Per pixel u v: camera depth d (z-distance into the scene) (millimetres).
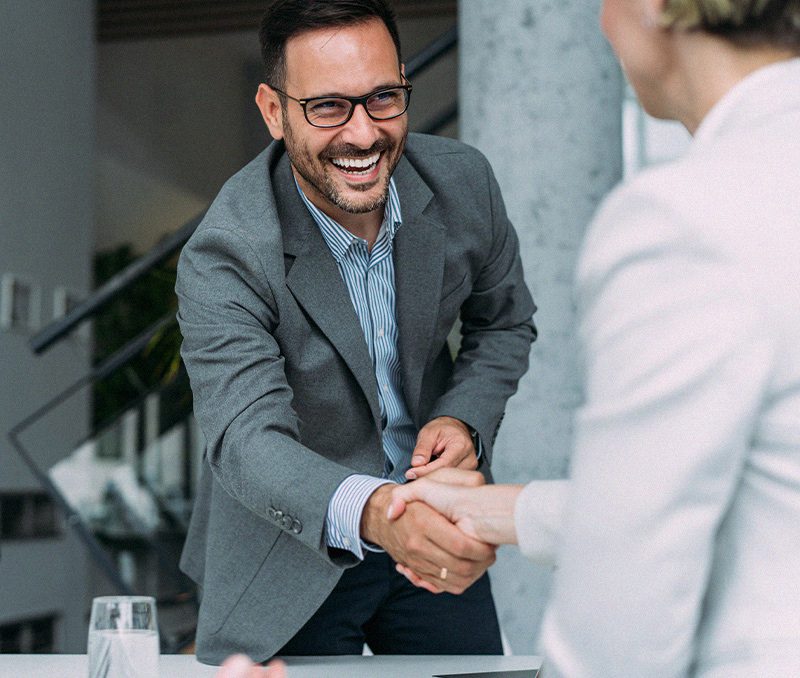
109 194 7824
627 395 621
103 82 7945
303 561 1357
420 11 7148
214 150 7883
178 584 3541
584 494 637
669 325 612
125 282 3178
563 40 2404
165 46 7922
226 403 1304
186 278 1390
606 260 644
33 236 5164
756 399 606
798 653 611
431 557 1078
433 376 1615
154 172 7875
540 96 2402
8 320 4891
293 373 1410
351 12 1335
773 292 606
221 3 6984
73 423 3850
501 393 1585
